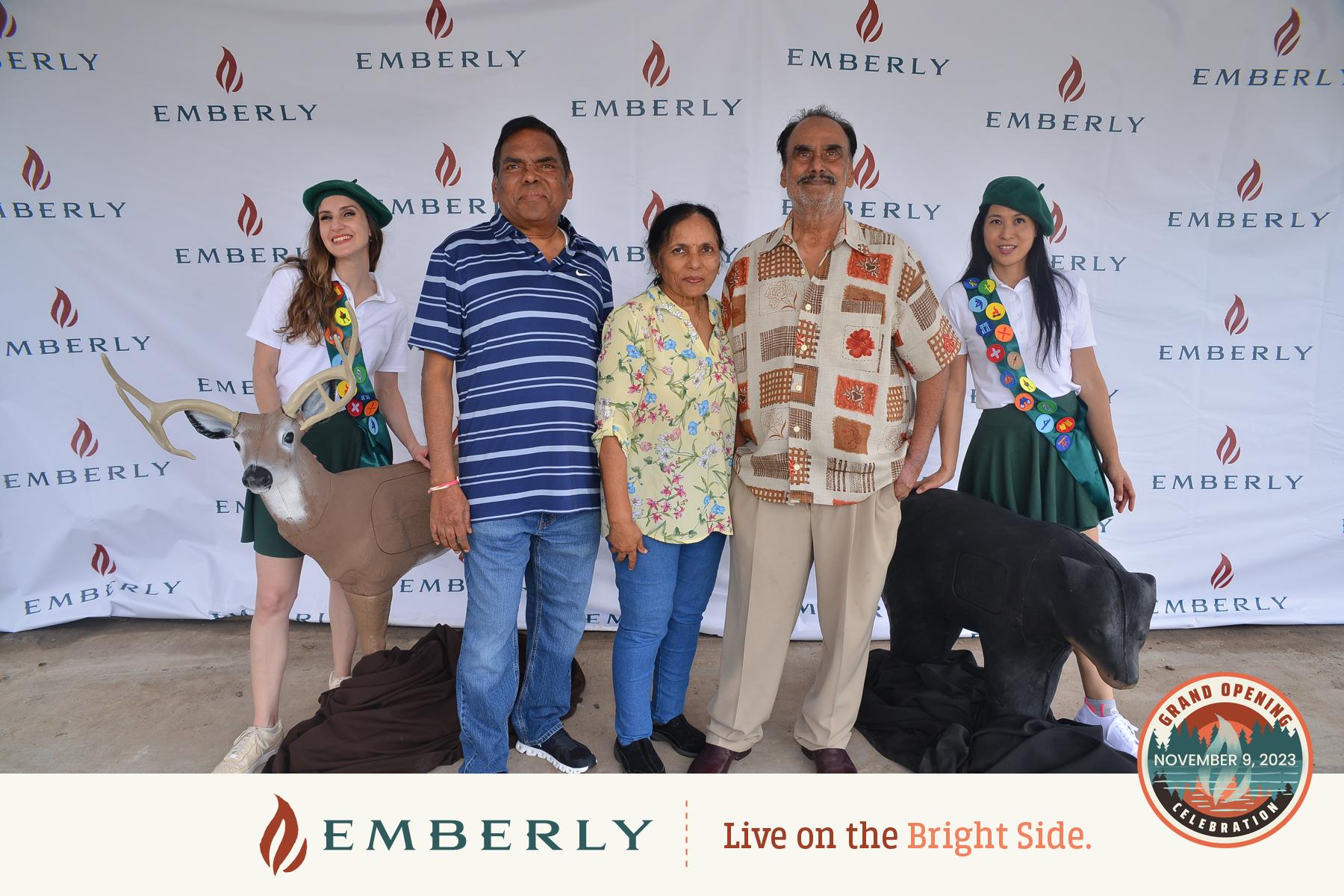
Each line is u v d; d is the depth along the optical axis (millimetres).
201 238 3402
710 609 3662
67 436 3490
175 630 3611
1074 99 3320
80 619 3639
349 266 2648
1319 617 3611
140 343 3457
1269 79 3307
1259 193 3379
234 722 2904
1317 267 3426
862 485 2393
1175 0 3256
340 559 2555
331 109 3326
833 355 2357
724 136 3320
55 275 3389
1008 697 2559
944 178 3361
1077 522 2766
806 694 2918
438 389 2238
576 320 2266
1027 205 2596
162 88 3303
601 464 2252
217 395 3504
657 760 2533
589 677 3264
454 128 3338
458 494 2246
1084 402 2828
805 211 2318
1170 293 3441
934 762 2504
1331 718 2873
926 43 3279
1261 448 3535
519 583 2328
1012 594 2443
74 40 3256
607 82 3299
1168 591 3619
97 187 3348
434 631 3035
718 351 2385
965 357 2639
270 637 2625
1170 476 3551
